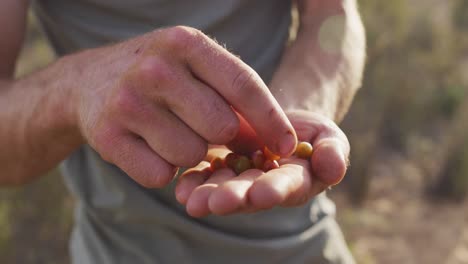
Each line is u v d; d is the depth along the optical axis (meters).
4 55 0.64
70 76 0.53
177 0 0.69
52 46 0.71
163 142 0.46
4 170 0.61
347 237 3.08
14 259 2.20
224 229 0.70
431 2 4.41
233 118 0.46
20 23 0.65
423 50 3.86
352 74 0.68
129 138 0.47
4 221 2.09
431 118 4.23
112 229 0.71
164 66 0.45
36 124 0.56
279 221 0.71
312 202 0.75
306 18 0.71
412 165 4.09
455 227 3.47
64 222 2.26
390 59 3.63
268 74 0.73
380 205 3.66
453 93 4.04
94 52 0.53
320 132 0.54
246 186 0.45
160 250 0.70
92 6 0.68
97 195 0.71
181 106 0.46
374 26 3.30
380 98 3.64
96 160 0.68
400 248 3.17
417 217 3.54
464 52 4.72
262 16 0.73
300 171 0.48
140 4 0.68
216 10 0.70
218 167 0.50
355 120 3.64
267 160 0.50
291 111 0.57
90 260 0.73
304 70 0.65
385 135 4.11
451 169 3.76
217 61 0.46
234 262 0.71
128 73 0.46
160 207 0.69
